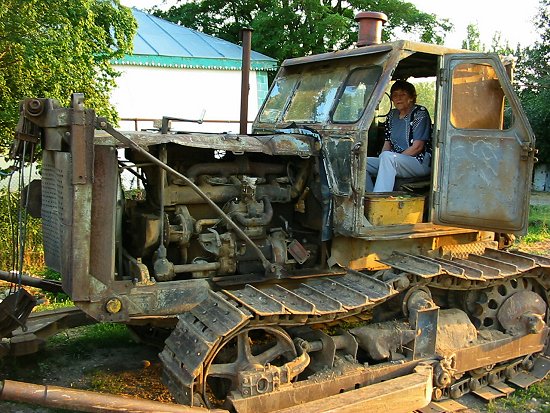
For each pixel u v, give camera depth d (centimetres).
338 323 600
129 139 380
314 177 466
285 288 445
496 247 545
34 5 741
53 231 418
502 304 522
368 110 444
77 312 533
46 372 515
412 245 498
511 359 525
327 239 456
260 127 570
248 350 401
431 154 505
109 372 518
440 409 470
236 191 446
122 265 430
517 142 439
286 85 571
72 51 788
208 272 429
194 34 1811
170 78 1560
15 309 440
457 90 471
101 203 383
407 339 458
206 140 416
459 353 479
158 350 563
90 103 830
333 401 399
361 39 534
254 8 2425
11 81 775
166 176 427
